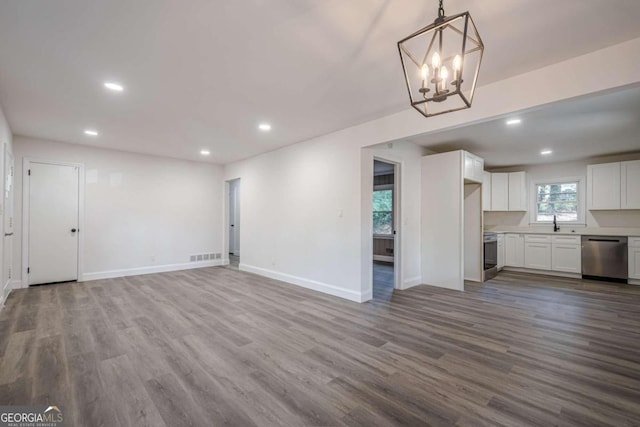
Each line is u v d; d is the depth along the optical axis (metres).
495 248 6.04
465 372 2.22
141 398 1.89
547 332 2.99
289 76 2.64
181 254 6.33
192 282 5.14
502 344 2.70
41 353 2.48
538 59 2.35
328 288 4.44
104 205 5.36
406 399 1.90
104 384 2.04
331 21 1.89
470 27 1.93
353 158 4.11
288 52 2.26
